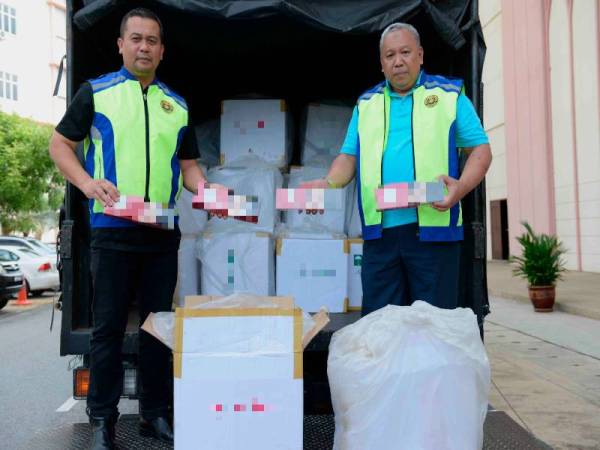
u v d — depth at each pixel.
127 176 2.76
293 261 3.62
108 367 2.76
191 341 2.23
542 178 16.05
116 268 2.76
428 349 2.29
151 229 2.81
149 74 2.88
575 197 14.52
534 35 16.27
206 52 4.03
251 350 2.23
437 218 2.76
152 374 2.91
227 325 2.25
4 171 22.25
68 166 2.69
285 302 2.43
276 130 4.17
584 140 14.05
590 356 6.14
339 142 4.36
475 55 3.51
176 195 2.98
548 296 9.12
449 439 2.22
